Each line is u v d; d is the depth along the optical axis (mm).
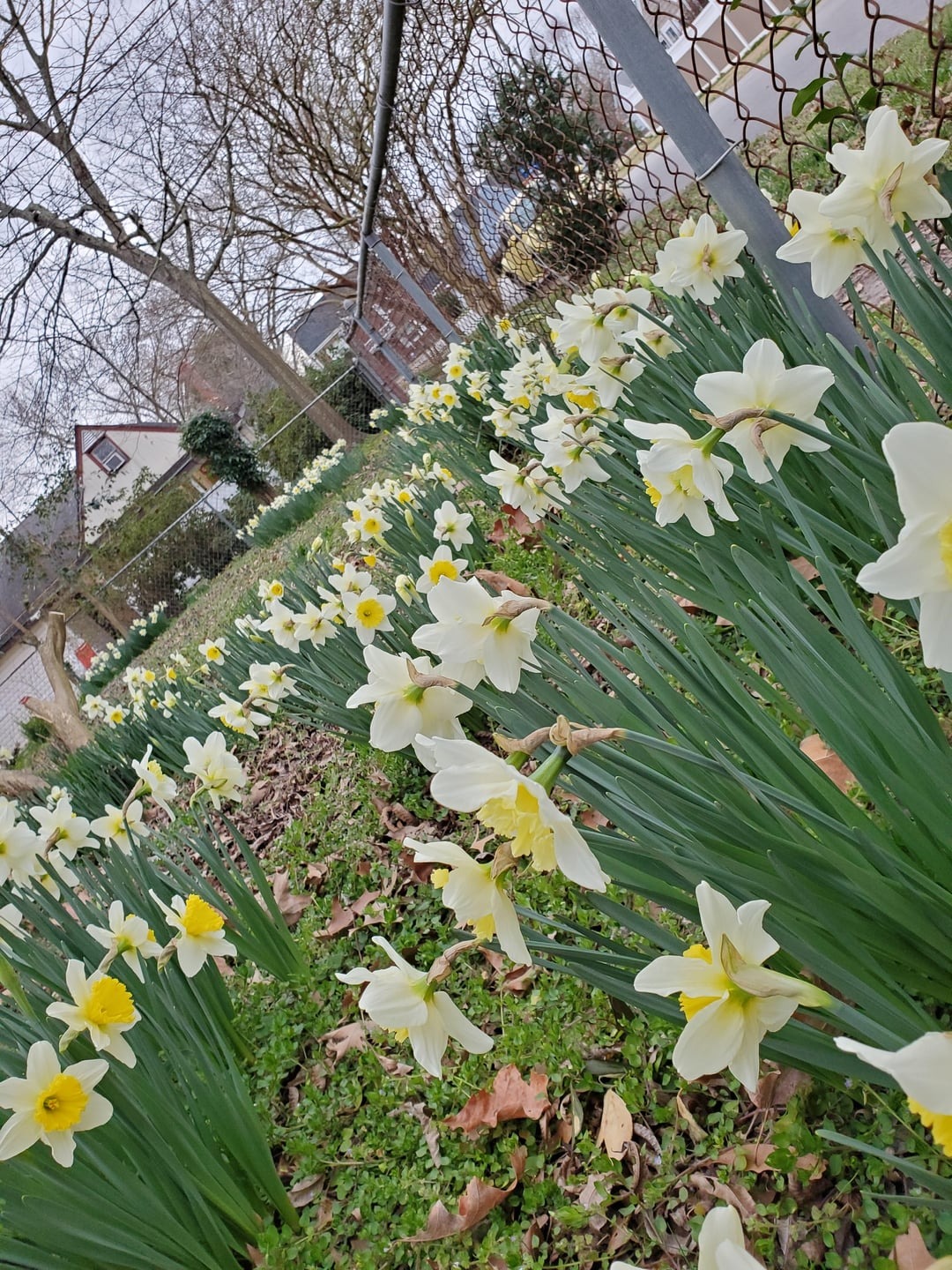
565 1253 1295
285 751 4352
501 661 942
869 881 882
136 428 33688
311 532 9086
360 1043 1967
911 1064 466
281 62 12305
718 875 940
